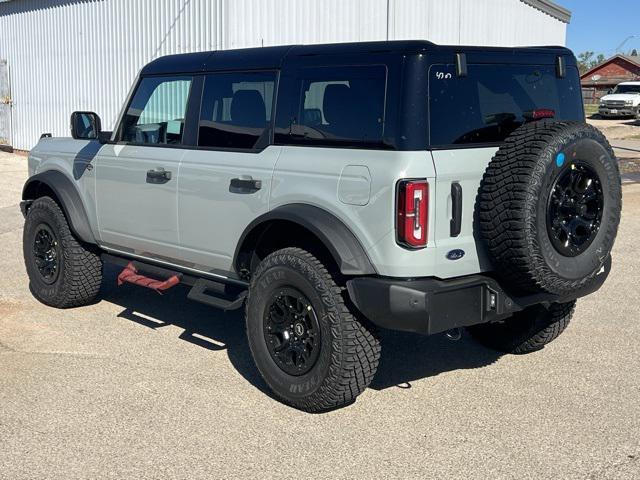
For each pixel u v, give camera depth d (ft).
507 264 13.29
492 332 18.12
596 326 20.25
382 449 13.07
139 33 51.06
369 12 50.52
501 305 13.89
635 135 100.94
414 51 13.23
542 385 16.07
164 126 17.92
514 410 14.74
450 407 14.89
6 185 47.14
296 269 14.15
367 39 50.80
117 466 12.39
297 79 14.96
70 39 58.13
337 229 13.69
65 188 20.18
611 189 14.02
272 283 14.67
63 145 20.95
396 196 12.92
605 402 15.12
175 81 17.67
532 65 15.37
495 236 13.19
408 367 17.20
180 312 21.18
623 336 19.40
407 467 12.42
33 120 64.39
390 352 18.20
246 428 13.87
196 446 13.12
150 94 18.33
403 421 14.24
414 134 13.06
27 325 19.75
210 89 16.81
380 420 14.28
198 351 17.98
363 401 15.21
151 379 16.17
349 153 13.75
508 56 14.82
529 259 12.98
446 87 13.58
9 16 64.80
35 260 21.34
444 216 13.28
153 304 21.91
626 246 30.76
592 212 13.85
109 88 55.11
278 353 14.83
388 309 13.14
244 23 43.39
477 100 14.10
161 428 13.82
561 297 14.66
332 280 13.88
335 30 48.39
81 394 15.30
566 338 19.27
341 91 14.08
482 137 14.11
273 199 14.97
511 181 12.89
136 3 50.90
